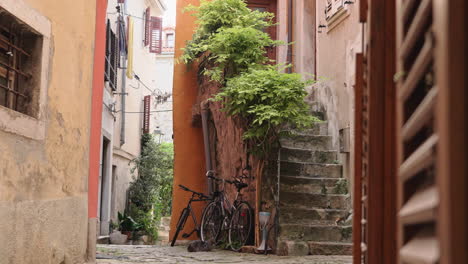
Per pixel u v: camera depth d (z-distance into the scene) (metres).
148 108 22.89
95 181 6.86
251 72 9.78
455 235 0.60
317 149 9.65
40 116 4.97
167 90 31.14
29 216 4.68
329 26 10.02
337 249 8.05
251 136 8.67
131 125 20.83
